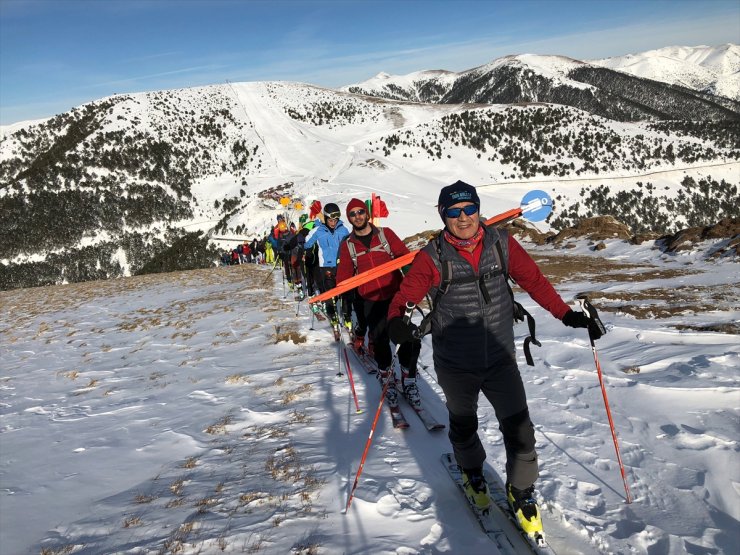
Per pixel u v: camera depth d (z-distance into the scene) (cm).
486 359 313
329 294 434
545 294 312
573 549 311
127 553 334
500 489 371
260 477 434
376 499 374
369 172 17500
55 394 812
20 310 1886
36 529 391
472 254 309
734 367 536
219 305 1494
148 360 966
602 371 589
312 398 632
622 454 410
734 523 318
